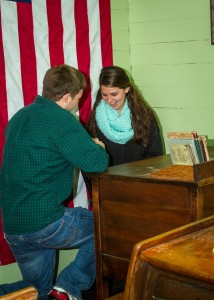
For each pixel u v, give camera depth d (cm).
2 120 271
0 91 269
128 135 290
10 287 254
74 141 226
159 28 332
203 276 135
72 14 302
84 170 231
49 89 238
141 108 290
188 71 325
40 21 286
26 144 227
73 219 240
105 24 322
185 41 323
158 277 149
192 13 318
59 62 298
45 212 229
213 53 313
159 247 156
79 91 245
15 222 233
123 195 230
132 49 347
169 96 337
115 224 236
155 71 340
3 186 238
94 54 318
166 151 344
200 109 325
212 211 213
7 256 279
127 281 153
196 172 202
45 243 237
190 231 169
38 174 227
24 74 280
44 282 254
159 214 218
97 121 300
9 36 271
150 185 218
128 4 343
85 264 252
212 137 323
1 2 266
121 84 280
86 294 292
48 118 227
